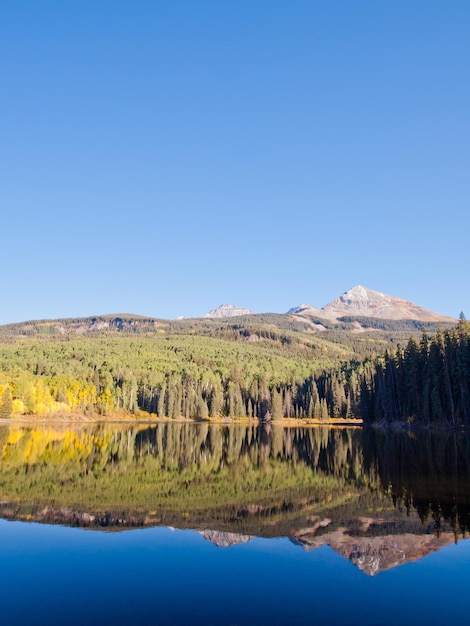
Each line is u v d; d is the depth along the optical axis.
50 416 148.75
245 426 142.25
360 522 23.36
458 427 86.00
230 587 15.83
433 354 95.62
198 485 34.47
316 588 15.79
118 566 17.77
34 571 17.30
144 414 182.75
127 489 32.59
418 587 15.76
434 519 23.61
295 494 30.62
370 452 55.31
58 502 28.12
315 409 160.12
